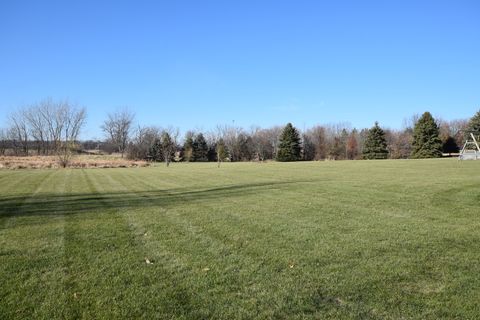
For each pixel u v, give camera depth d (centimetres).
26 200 1408
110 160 5850
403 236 759
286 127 8038
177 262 606
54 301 453
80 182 2273
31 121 7806
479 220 905
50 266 589
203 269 569
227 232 822
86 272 559
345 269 563
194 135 8819
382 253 643
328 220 944
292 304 442
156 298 461
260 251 666
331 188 1678
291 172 3023
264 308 432
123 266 587
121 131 9206
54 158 5666
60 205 1271
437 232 788
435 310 421
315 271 555
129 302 450
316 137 8625
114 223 941
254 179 2333
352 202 1239
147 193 1644
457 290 477
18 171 3703
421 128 6919
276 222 929
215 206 1217
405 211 1050
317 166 4006
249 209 1141
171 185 2022
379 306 434
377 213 1030
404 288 486
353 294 469
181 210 1144
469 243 698
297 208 1143
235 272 555
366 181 1975
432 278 520
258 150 8950
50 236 798
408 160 5003
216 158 8856
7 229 873
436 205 1135
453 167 3102
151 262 608
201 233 816
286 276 536
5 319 406
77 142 6744
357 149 8281
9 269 575
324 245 700
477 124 7112
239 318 409
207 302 450
